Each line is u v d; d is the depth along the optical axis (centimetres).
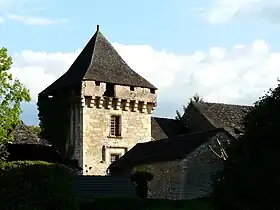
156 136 6091
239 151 2581
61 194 2073
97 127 5666
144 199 3859
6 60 3697
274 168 2425
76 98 5662
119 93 5794
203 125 6131
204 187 4597
